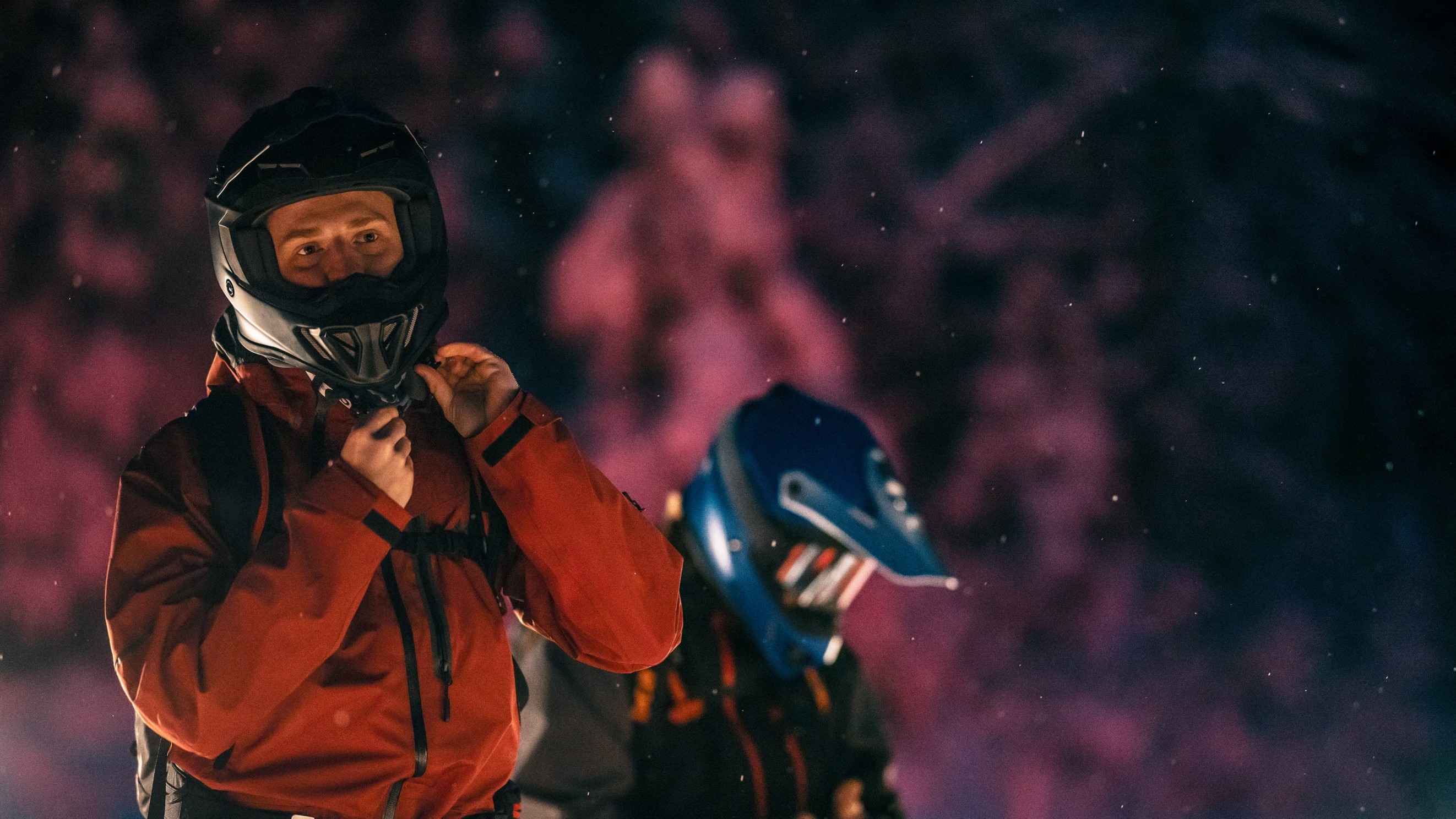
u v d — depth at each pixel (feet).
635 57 50.57
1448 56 49.08
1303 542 45.34
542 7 50.88
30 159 47.39
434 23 50.49
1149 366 46.85
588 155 50.26
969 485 46.14
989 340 47.75
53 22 48.08
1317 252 48.16
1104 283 47.80
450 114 50.42
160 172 47.93
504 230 49.57
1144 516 45.39
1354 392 47.14
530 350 48.75
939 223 48.91
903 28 50.65
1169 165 48.34
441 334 48.19
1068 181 48.78
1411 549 45.88
